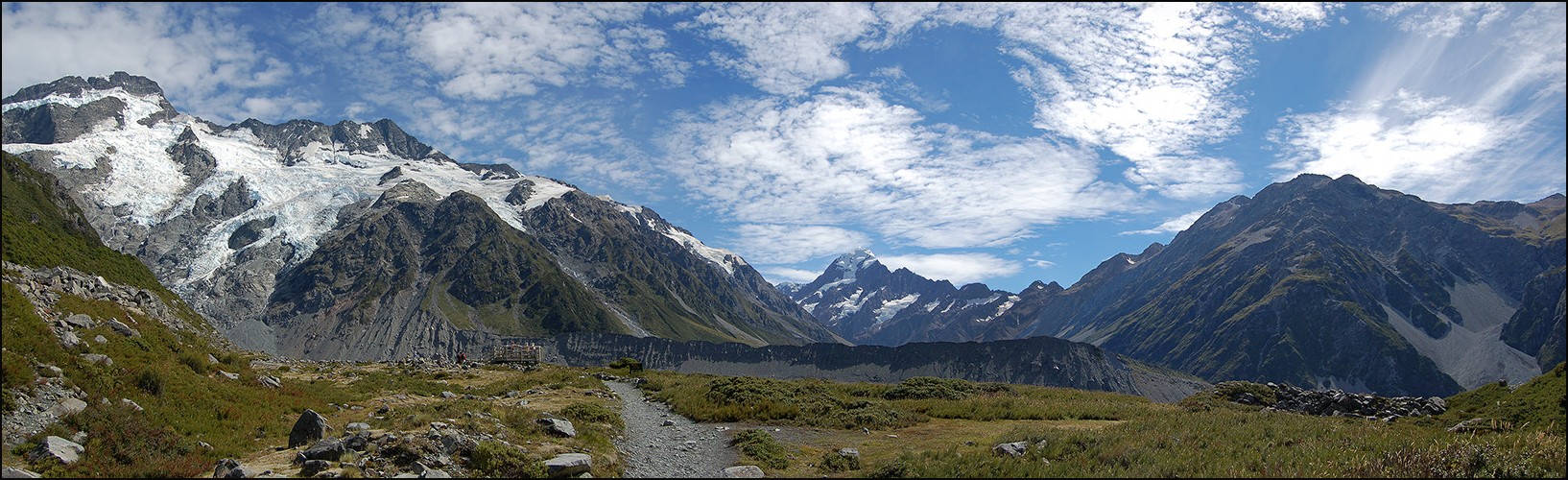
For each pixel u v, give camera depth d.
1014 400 45.84
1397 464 25.19
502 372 71.00
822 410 40.16
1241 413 38.09
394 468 22.73
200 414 29.94
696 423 38.31
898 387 53.59
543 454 26.09
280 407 34.81
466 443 25.02
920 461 26.16
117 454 24.53
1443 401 43.59
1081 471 23.95
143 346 33.38
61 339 29.20
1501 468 24.94
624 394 54.38
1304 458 25.55
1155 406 47.19
